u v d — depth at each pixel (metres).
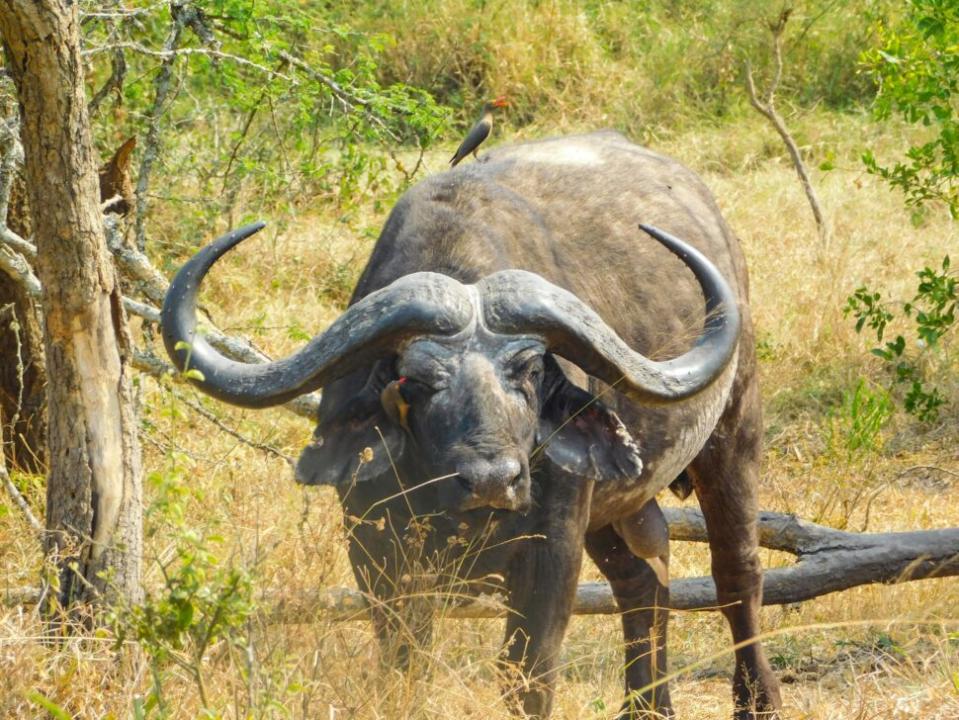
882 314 21.73
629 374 10.22
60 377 11.03
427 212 11.83
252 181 23.53
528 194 13.01
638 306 12.97
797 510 19.52
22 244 13.86
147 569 12.18
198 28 17.05
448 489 9.68
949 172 20.92
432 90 39.19
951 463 21.41
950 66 20.08
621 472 10.65
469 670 11.65
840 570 15.92
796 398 23.59
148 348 15.67
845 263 26.83
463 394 9.80
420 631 11.03
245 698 10.03
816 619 16.17
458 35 40.16
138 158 21.09
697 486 14.78
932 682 12.74
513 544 11.20
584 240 12.88
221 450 16.72
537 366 10.19
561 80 40.41
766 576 15.97
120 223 14.89
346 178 20.25
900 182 21.81
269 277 24.55
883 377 23.97
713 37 41.09
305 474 10.38
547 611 11.32
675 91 39.66
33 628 10.75
